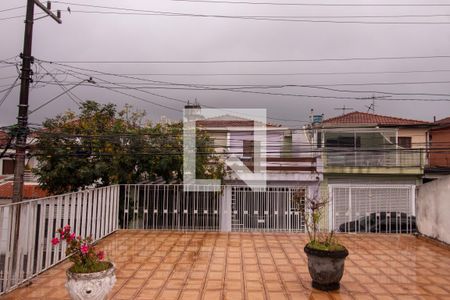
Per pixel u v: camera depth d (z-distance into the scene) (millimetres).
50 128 13523
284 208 11180
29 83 11336
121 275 6312
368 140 21422
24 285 5656
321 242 6055
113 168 12586
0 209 5207
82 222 7906
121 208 10867
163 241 8961
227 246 8500
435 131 26156
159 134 13516
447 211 8422
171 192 10844
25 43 11273
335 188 12422
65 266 6660
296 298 5336
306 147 20562
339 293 5539
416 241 9141
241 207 11188
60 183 12844
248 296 5402
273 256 7637
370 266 6957
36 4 11500
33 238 5957
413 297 5391
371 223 11016
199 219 10852
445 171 21766
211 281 6047
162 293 5488
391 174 19703
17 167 11062
